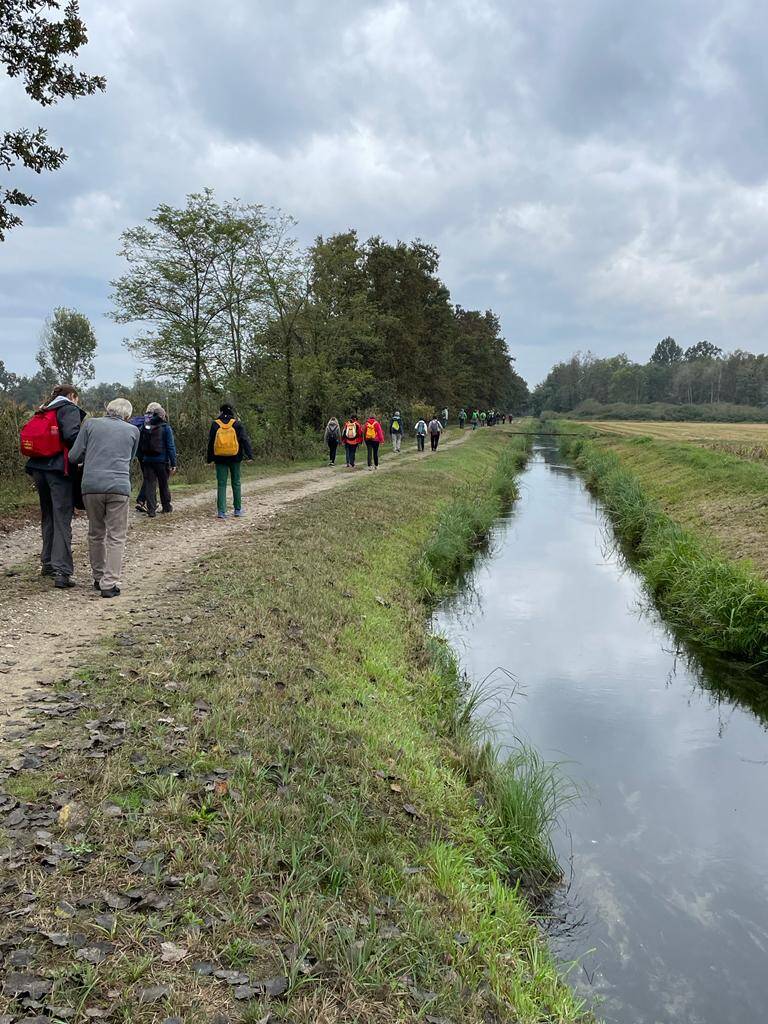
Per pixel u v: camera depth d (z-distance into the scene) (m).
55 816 3.28
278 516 12.87
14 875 2.84
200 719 4.46
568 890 4.20
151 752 3.95
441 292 55.72
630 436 45.44
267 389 29.48
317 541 10.66
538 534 16.53
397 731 5.22
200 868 3.07
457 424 78.00
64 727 4.20
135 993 2.36
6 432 16.36
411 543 12.45
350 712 5.22
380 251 45.47
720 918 3.95
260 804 3.60
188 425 22.92
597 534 16.56
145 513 13.11
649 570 11.91
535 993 3.17
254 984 2.51
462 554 13.18
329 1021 2.42
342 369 35.78
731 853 4.58
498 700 6.96
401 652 7.18
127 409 7.50
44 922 2.61
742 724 6.62
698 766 5.76
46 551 7.91
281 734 4.48
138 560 9.22
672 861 4.49
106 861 3.01
